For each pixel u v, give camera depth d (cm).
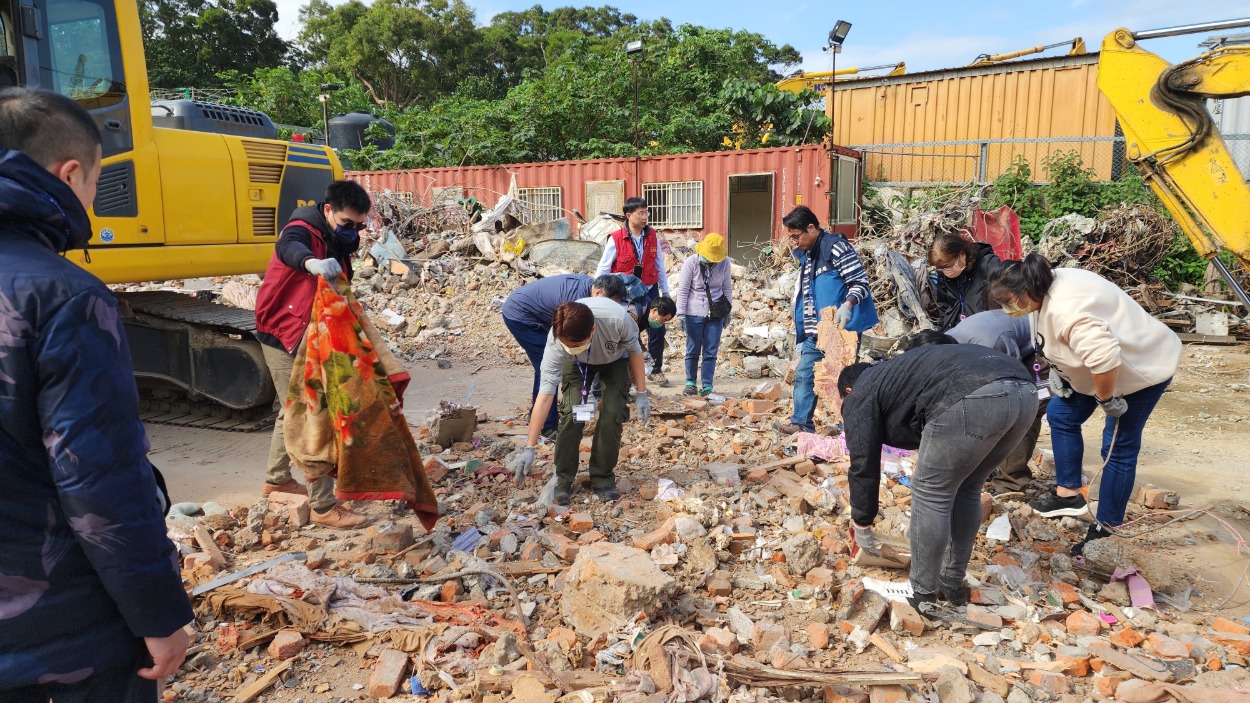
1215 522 477
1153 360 391
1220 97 580
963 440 320
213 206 597
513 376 858
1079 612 358
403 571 381
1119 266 1245
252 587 350
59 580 160
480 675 292
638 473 531
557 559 399
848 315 574
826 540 420
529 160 2031
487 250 1316
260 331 448
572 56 2475
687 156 1504
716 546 415
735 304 1103
